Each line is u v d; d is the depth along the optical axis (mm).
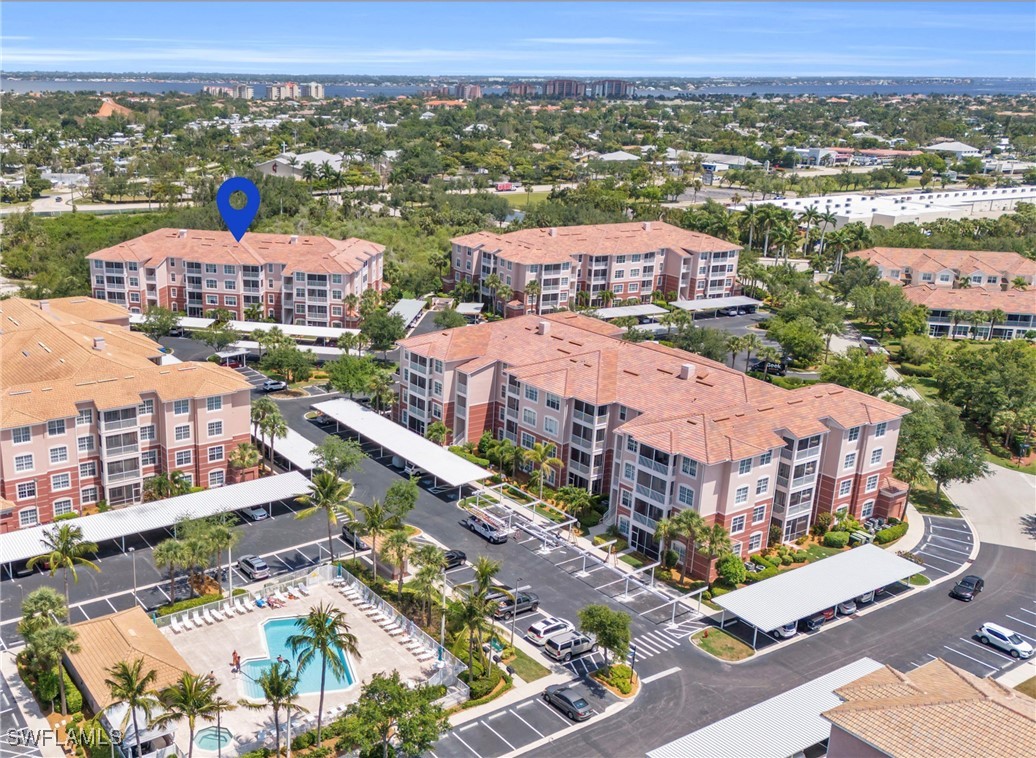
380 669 72000
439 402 115500
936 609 85062
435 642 74438
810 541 96812
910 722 50062
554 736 64625
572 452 103875
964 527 103250
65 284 168250
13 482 89000
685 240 192500
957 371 139500
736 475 87188
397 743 60938
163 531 92312
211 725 64438
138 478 96125
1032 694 72000
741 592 80125
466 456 112562
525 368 108312
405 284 187250
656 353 110188
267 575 84438
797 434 91562
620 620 69812
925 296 181250
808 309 172750
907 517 104938
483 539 93312
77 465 93000
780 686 71688
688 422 89875
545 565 88938
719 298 191875
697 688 71062
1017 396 129500
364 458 106625
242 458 99125
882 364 145875
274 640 75438
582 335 118938
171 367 100062
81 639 68125
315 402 128750
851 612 83438
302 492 95438
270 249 166250
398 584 82750
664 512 88812
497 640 75250
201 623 76938
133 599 80000
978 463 108188
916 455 106688
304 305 161875
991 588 89625
